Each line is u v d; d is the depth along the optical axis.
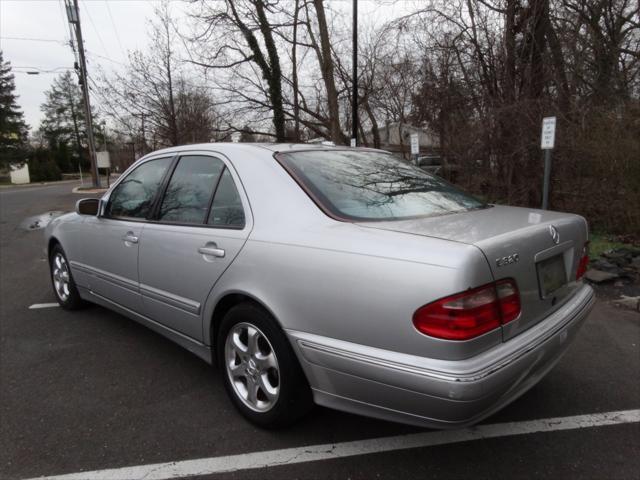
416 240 2.12
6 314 4.78
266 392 2.64
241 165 2.91
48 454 2.55
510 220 2.51
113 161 70.25
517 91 9.07
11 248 8.77
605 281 5.61
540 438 2.65
